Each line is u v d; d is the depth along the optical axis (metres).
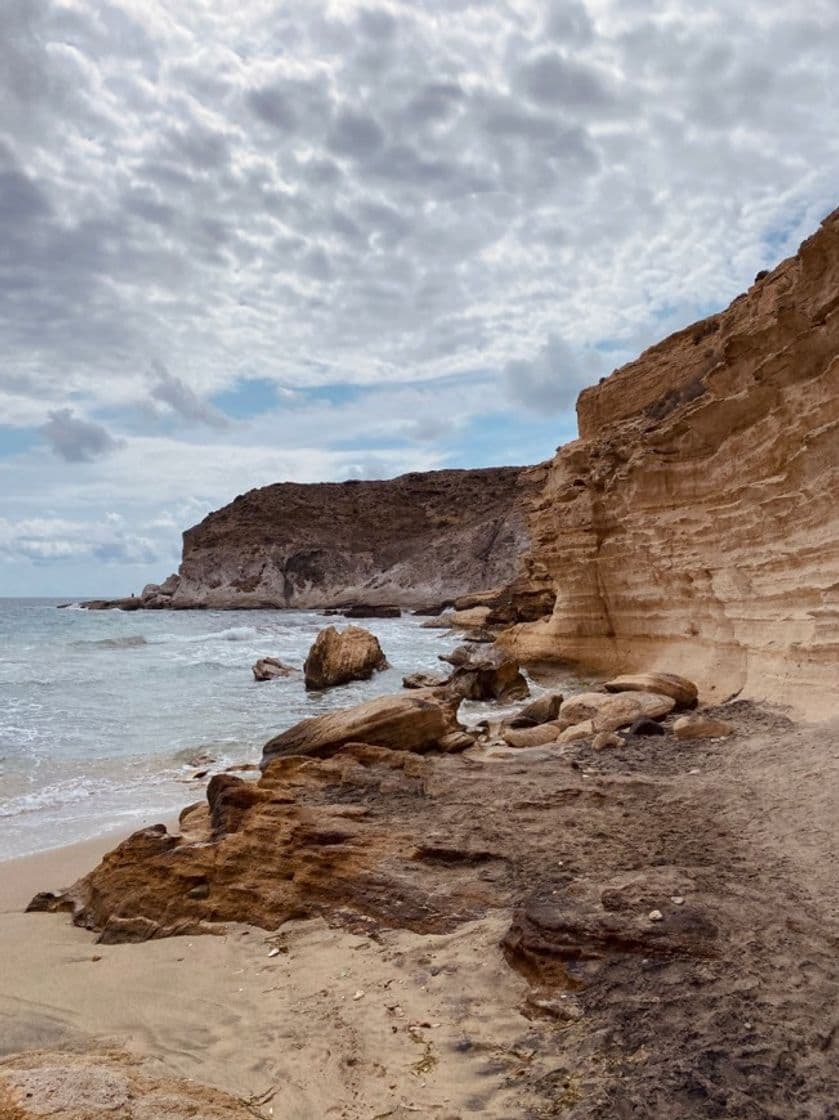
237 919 5.30
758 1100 2.90
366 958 4.56
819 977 3.68
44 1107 2.68
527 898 4.78
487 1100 3.12
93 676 22.94
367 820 6.43
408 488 105.12
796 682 10.45
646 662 17.48
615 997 3.73
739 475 12.87
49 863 7.49
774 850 5.45
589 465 22.75
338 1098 3.21
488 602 48.56
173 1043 3.73
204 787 10.55
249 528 100.44
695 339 20.92
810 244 11.13
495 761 8.90
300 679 22.30
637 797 7.11
